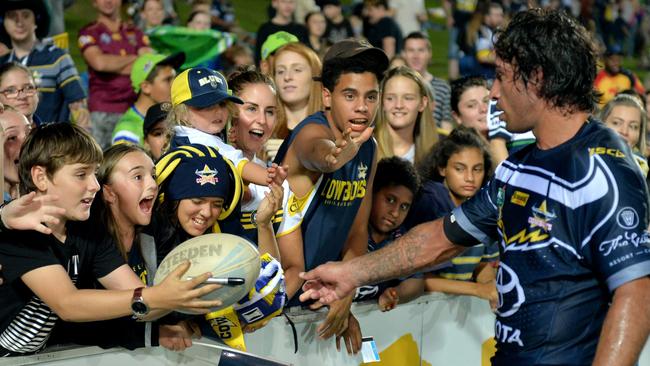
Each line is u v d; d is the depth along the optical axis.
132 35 16.50
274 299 7.18
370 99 8.07
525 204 5.92
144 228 6.94
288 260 8.03
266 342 7.65
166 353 6.87
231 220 7.45
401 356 8.95
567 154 5.78
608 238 5.51
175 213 6.96
